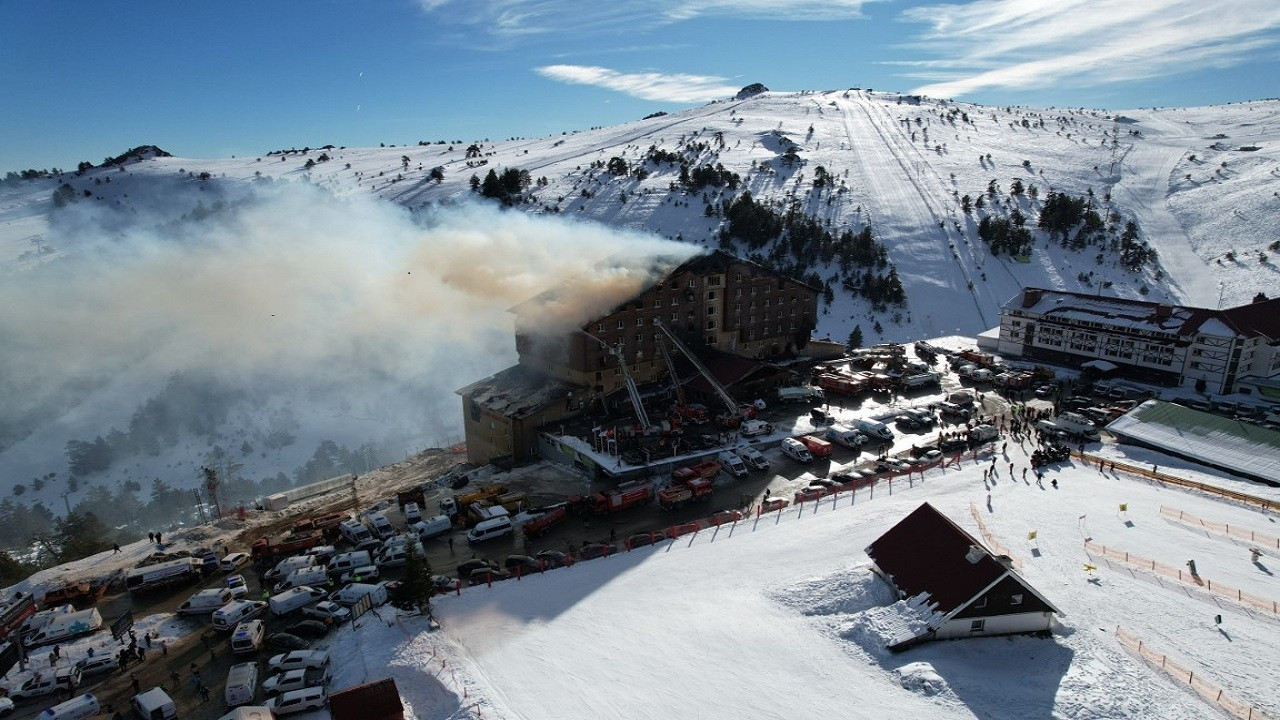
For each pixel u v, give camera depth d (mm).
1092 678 33906
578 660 37000
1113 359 87875
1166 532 48875
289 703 34969
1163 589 41812
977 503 53906
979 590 36812
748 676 35375
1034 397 81250
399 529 56125
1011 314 98312
